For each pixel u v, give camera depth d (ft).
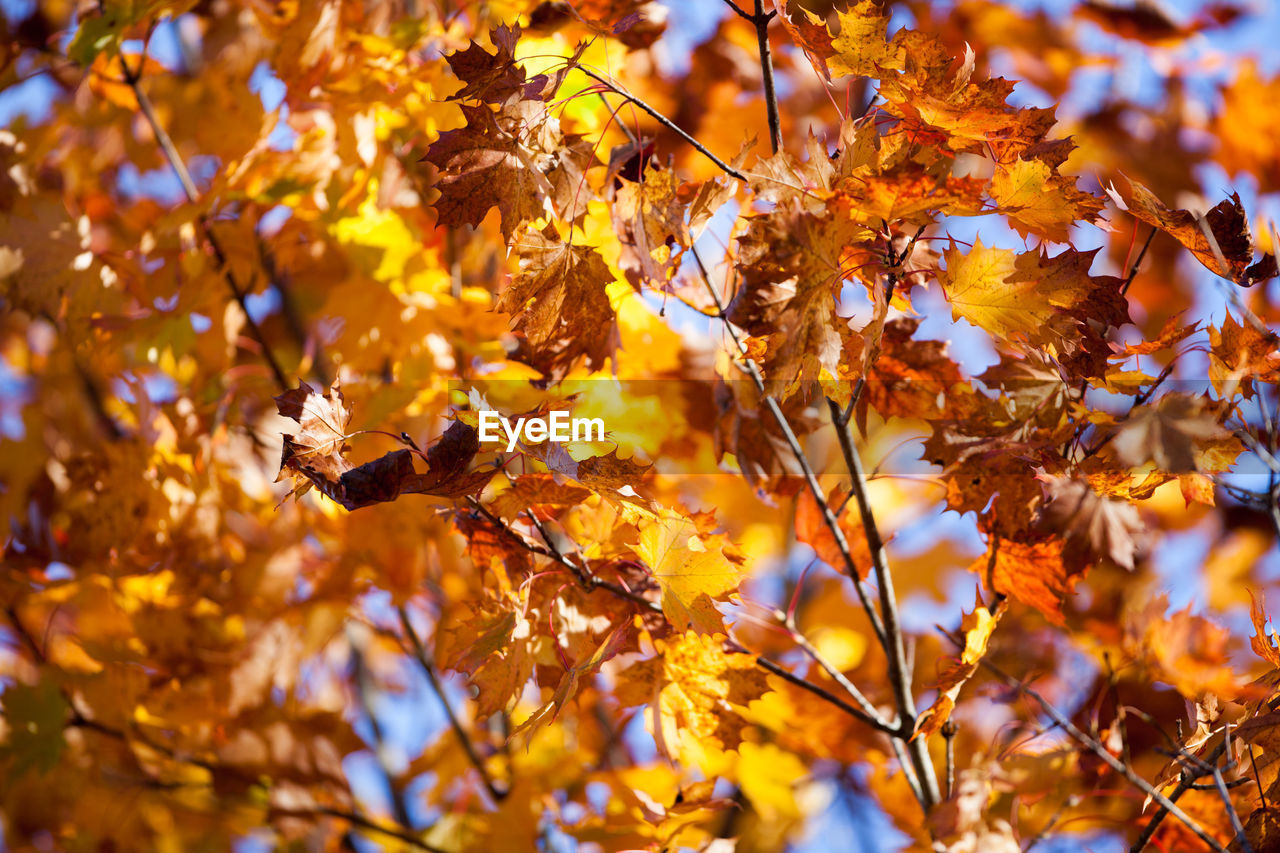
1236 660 7.22
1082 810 7.13
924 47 5.88
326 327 7.36
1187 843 6.52
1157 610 6.98
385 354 7.27
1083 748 6.68
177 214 7.13
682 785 6.49
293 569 7.44
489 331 7.30
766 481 6.64
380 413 7.20
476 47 5.96
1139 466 6.18
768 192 5.94
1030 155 5.96
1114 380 6.20
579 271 6.13
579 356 6.20
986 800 6.34
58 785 7.45
